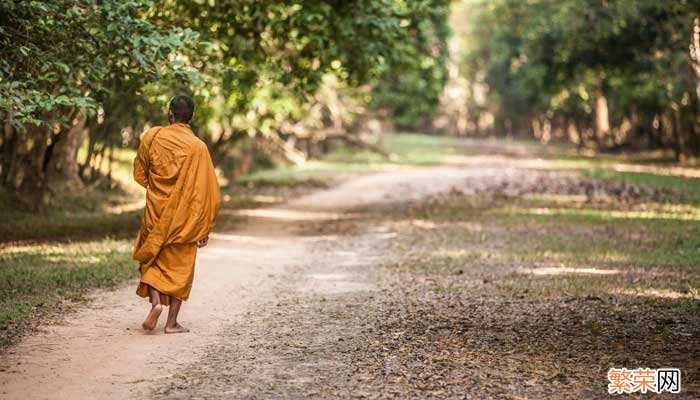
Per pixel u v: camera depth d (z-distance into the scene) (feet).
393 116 317.22
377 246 108.17
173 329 57.98
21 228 126.21
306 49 125.08
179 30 80.84
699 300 68.44
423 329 59.06
